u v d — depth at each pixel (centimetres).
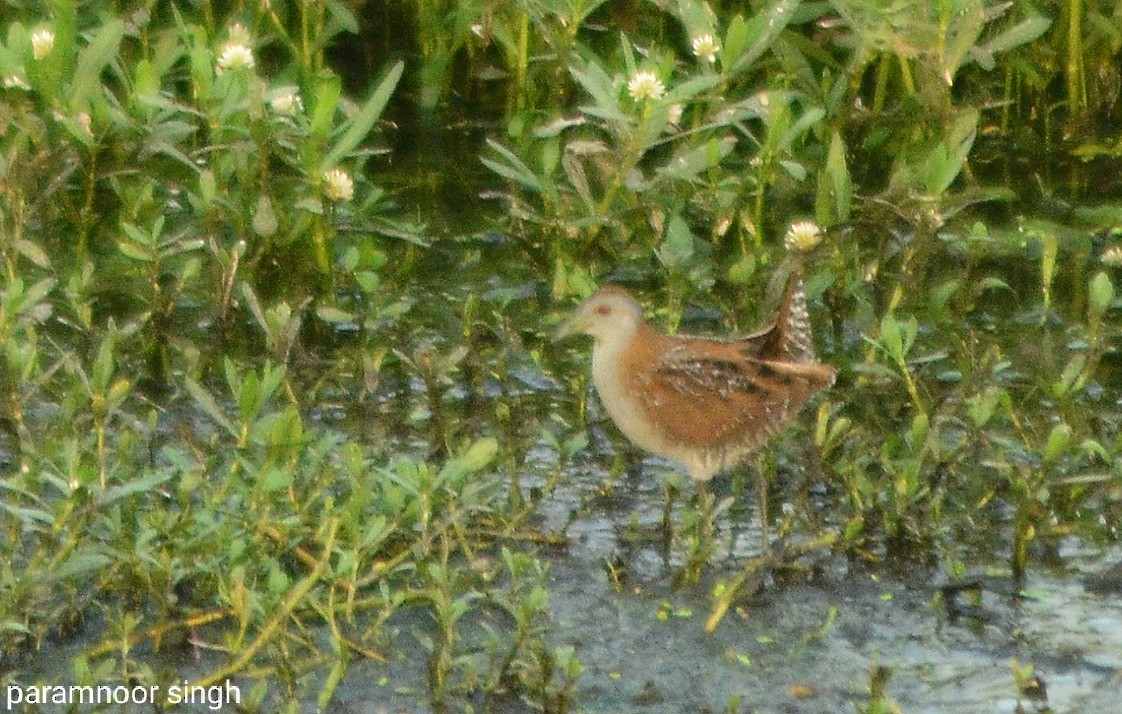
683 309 1198
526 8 1347
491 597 855
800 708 824
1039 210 1405
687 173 1216
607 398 990
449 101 1525
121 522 875
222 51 1259
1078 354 1123
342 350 1183
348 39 1525
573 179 1244
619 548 965
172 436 1053
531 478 1039
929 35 1279
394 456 1045
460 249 1337
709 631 886
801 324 1001
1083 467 1025
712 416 959
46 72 1195
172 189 1290
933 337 1190
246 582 865
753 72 1459
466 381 1152
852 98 1398
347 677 840
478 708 819
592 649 870
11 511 838
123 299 1213
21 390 986
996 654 867
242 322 1209
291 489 898
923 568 950
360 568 900
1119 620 897
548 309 1244
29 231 1281
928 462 1000
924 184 1193
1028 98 1528
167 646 862
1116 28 1454
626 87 1210
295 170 1331
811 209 1363
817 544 943
